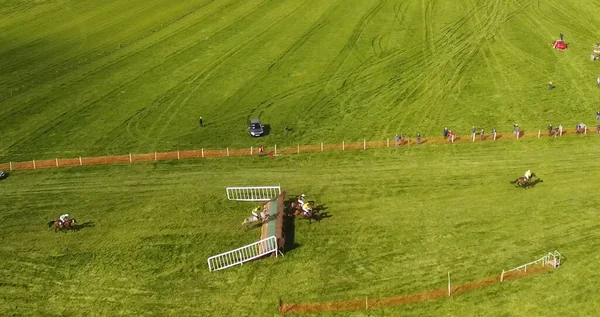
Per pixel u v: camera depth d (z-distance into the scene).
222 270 34.25
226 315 30.52
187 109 60.25
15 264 35.69
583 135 50.66
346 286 32.25
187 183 45.50
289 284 32.69
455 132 52.59
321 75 67.81
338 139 52.47
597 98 58.22
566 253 33.97
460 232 36.91
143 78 69.00
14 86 67.19
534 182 42.84
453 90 62.06
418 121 55.34
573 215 38.03
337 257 34.94
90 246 37.28
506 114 55.84
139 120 57.88
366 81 65.56
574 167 44.88
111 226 39.59
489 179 43.78
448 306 30.23
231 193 43.41
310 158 49.16
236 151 50.41
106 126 56.69
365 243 36.25
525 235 36.12
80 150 51.81
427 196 41.75
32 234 38.94
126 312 31.05
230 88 65.44
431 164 46.94
